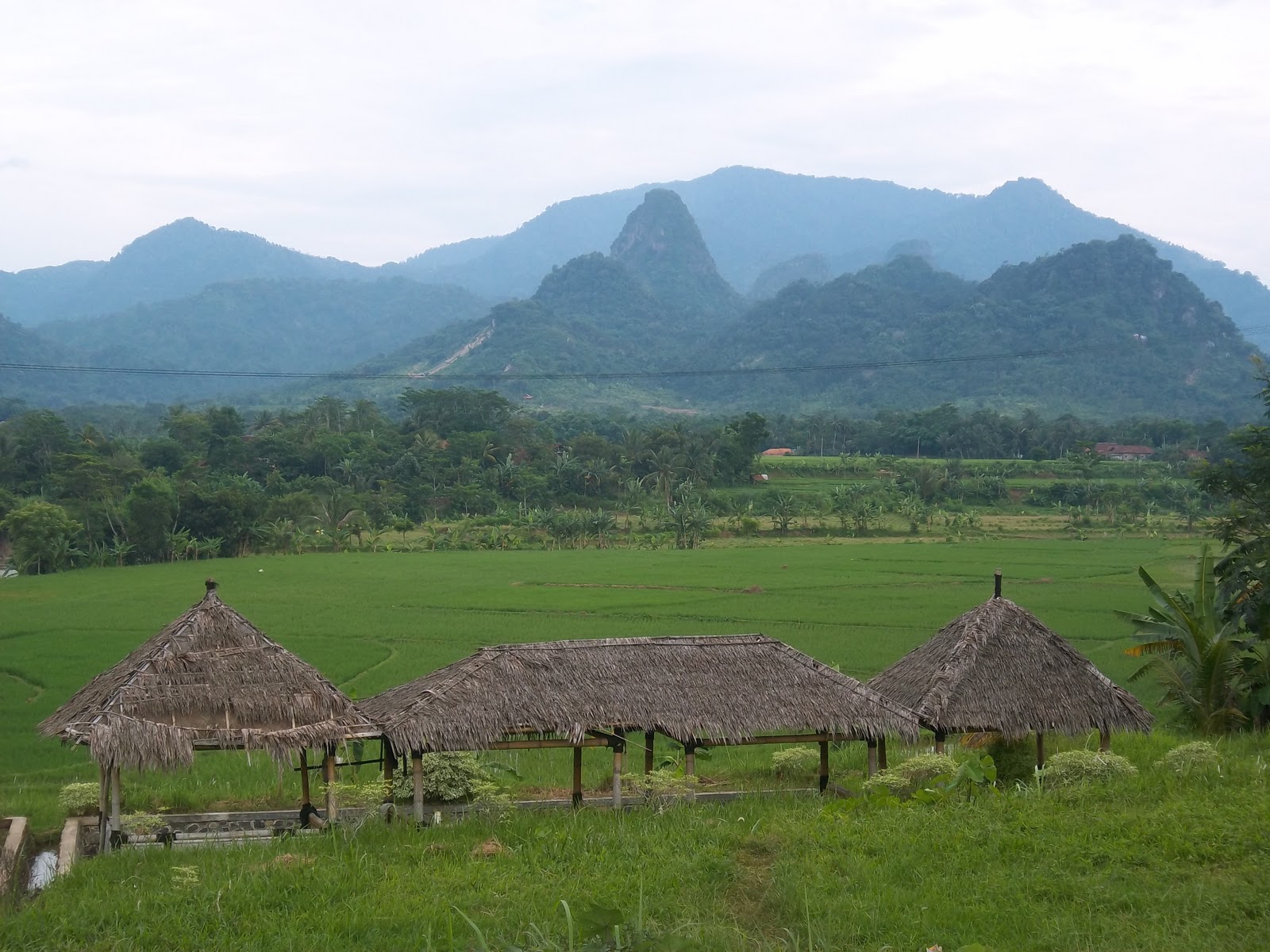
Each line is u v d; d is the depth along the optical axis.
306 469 110.88
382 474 108.88
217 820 16.83
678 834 13.67
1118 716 17.09
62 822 17.27
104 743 14.06
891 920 10.47
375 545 87.50
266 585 58.19
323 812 16.86
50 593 55.53
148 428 168.88
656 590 54.50
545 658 16.42
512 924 10.86
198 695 14.84
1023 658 17.48
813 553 76.12
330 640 39.06
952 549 77.50
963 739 20.69
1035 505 110.62
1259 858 11.38
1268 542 25.31
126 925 11.25
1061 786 15.36
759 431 120.81
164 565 73.62
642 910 10.20
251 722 14.89
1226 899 10.40
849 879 11.55
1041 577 59.12
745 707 16.27
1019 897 10.88
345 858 13.30
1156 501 105.12
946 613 45.09
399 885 12.15
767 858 12.69
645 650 16.88
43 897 12.35
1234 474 26.66
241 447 110.00
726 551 79.81
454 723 15.29
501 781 18.59
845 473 126.19
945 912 10.60
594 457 115.62
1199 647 23.52
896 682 18.39
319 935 10.76
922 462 128.38
